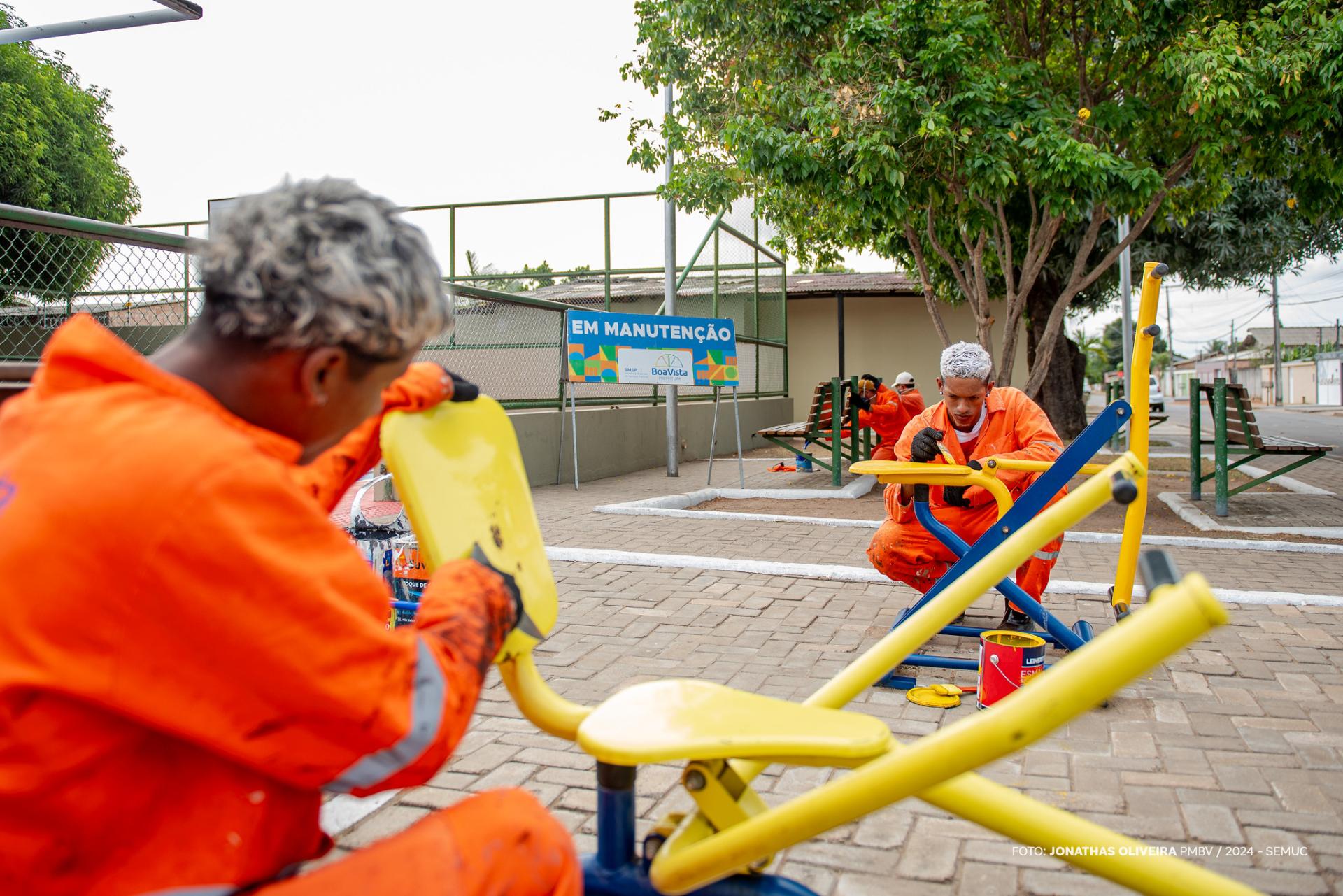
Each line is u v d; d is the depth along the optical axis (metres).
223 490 0.97
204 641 0.96
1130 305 14.77
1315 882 2.30
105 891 1.02
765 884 1.36
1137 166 9.17
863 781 1.13
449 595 1.23
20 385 2.87
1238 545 6.86
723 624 4.75
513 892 1.16
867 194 8.79
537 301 10.92
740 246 17.16
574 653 4.27
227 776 1.05
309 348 1.07
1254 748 3.14
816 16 9.31
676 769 2.97
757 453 16.70
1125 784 2.87
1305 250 18.61
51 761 0.96
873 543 4.45
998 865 2.38
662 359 10.95
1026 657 3.40
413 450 1.41
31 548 0.94
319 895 1.04
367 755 1.04
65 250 5.32
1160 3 8.51
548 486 10.99
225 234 1.07
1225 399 8.36
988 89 8.30
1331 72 8.11
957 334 22.02
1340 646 4.31
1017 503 3.35
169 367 1.11
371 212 1.10
